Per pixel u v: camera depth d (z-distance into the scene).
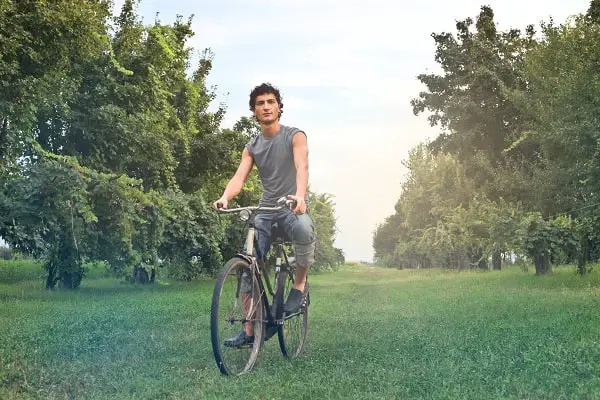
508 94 35.12
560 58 25.67
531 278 23.41
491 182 38.12
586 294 13.60
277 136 5.43
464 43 40.44
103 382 4.48
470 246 46.19
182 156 30.27
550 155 27.72
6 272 29.67
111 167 22.80
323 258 57.94
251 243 5.05
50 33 16.52
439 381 4.33
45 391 4.16
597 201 20.80
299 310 5.54
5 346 6.05
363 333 7.50
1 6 15.16
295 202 4.94
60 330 7.38
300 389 4.12
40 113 20.17
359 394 3.96
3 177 15.91
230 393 4.04
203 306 11.83
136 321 8.70
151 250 19.59
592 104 20.89
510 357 5.27
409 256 81.12
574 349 5.47
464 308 10.95
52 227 16.25
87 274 33.38
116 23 23.62
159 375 4.68
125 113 21.83
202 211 24.00
